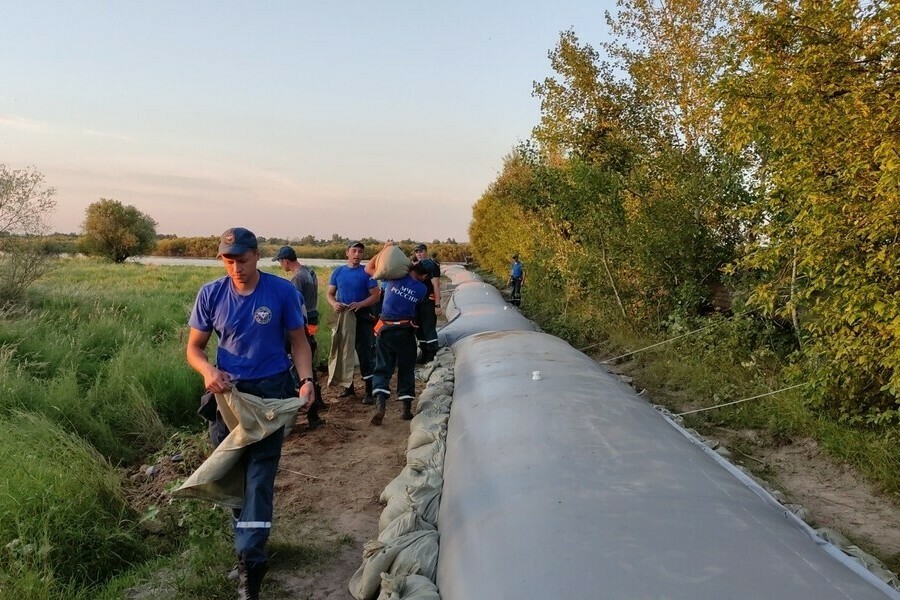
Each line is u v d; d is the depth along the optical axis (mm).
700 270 10328
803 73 4914
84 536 3715
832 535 3385
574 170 11297
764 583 2139
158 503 4555
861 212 4945
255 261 3396
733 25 10578
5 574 3215
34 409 5719
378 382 6664
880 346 4918
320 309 13766
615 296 11898
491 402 4508
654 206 10547
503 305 12961
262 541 3186
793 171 5328
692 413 6641
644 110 12516
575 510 2719
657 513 2623
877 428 5234
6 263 11117
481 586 2482
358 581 3416
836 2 4781
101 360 7992
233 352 3434
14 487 3922
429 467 4605
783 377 6527
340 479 5160
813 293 6469
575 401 4164
